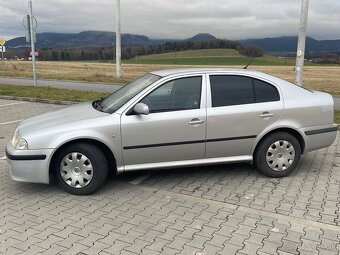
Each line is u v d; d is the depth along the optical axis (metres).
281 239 3.90
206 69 5.45
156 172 5.87
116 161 5.02
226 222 4.26
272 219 4.34
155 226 4.16
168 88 5.18
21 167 4.84
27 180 4.89
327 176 5.75
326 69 61.28
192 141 5.17
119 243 3.80
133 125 4.96
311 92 5.77
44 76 28.80
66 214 4.45
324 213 4.50
